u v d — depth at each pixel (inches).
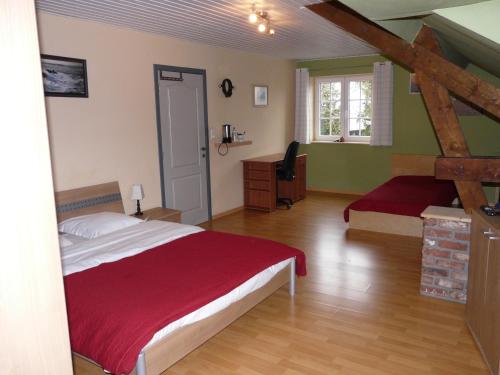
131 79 175.0
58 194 148.7
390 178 270.5
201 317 92.8
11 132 31.3
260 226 213.5
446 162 113.8
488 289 91.7
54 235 34.9
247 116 248.7
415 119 257.8
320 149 294.2
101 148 165.2
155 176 191.0
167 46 190.9
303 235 196.4
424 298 128.7
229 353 101.4
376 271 150.7
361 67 270.7
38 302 34.2
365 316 118.1
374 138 266.7
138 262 112.3
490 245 90.3
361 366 94.9
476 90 110.4
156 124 188.9
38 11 139.1
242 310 108.7
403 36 121.2
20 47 31.4
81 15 147.3
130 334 79.4
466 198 116.7
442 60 113.8
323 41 209.0
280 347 103.6
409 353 99.7
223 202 235.9
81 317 86.4
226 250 122.3
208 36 190.7
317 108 296.5
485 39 97.2
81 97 155.5
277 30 180.9
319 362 96.9
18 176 31.9
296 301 128.2
